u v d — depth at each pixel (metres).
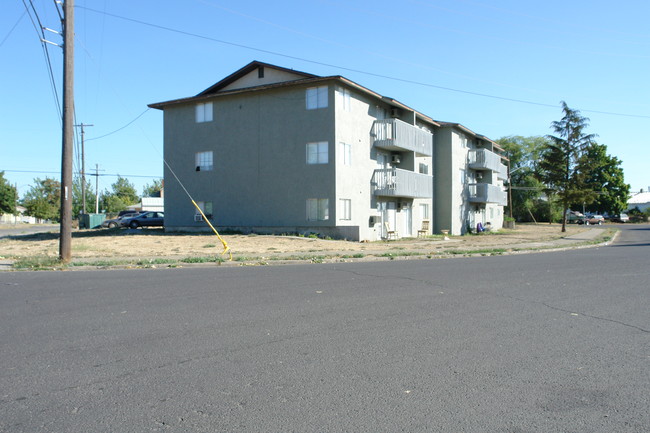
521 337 5.94
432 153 33.88
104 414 3.79
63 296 8.72
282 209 25.00
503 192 43.97
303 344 5.64
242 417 3.73
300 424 3.61
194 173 27.81
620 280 10.62
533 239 28.19
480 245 22.67
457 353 5.30
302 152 24.44
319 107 23.98
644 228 48.81
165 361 5.04
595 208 79.12
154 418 3.71
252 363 4.97
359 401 4.02
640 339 5.87
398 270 12.59
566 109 38.72
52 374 4.65
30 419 3.70
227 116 26.78
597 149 77.56
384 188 26.64
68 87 14.25
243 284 10.09
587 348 5.49
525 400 4.04
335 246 19.94
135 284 10.16
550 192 39.50
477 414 3.78
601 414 3.78
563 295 8.74
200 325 6.52
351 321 6.74
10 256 16.41
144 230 29.41
